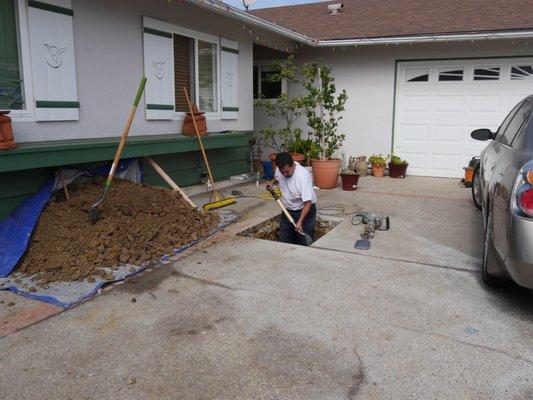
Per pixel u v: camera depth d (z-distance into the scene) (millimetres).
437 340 3152
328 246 5168
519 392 2602
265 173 9734
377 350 3029
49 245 4438
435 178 10242
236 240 5301
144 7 6586
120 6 6211
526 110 4426
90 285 3955
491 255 3811
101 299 3762
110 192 5430
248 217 6348
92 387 2656
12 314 3492
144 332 3254
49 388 2645
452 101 10086
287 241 5766
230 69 8688
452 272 4398
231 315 3500
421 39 9336
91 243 4465
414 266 4543
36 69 5117
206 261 4617
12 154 4422
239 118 9156
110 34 6090
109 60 6105
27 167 4574
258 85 11836
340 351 3014
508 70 9570
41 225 4648
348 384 2678
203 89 8141
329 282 4125
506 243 3379
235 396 2576
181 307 3629
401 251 5016
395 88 10500
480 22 9938
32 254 4371
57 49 5336
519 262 3246
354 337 3189
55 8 5270
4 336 3189
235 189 8500
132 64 6477
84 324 3361
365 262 4645
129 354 2982
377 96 10688
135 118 6602
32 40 5043
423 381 2701
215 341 3137
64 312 3539
